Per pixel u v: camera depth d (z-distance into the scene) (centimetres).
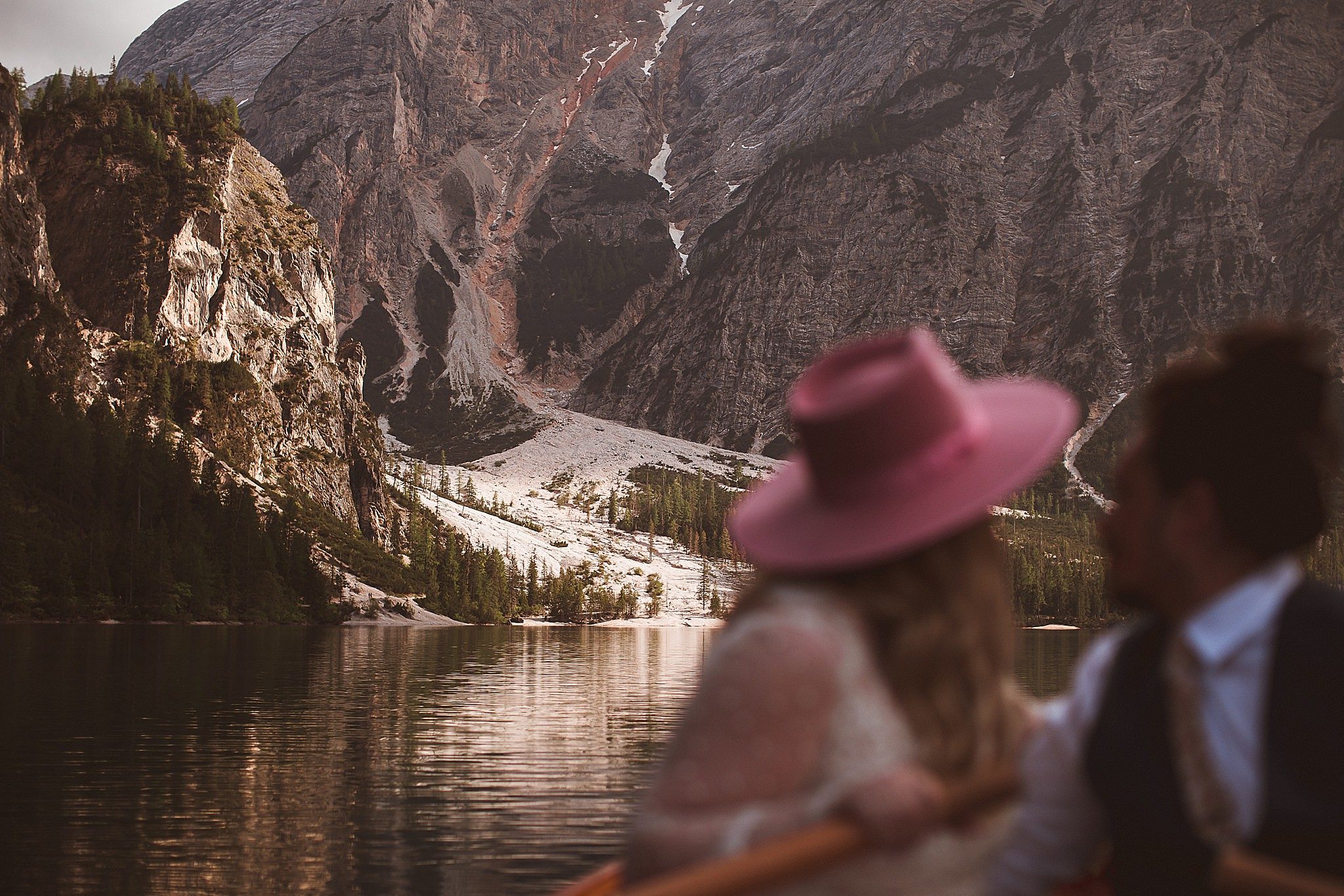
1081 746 215
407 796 1491
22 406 11325
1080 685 222
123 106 16038
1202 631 197
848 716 187
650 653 7106
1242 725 192
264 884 1025
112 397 13838
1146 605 214
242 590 11431
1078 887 244
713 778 181
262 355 16650
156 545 10262
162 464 11756
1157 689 204
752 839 178
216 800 1433
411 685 3572
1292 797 187
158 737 2025
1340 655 187
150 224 15212
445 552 17400
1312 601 192
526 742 2105
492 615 16200
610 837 1248
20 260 13325
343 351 18612
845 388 211
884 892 189
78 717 2309
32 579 9062
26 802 1388
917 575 205
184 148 16638
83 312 14775
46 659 4212
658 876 182
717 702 186
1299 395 196
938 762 194
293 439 16575
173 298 15150
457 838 1238
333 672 4112
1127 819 205
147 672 3694
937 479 204
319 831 1259
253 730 2177
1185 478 201
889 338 216
